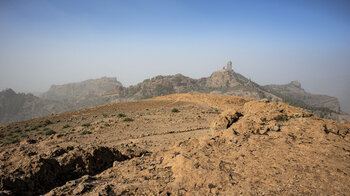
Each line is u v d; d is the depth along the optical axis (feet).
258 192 16.20
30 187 20.04
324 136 25.50
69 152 25.91
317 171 18.56
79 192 17.48
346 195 15.28
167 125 70.85
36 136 69.00
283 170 19.03
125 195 16.98
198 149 24.57
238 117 37.78
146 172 21.08
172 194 16.81
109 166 27.76
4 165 21.36
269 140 25.94
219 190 16.81
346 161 19.84
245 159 21.47
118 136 58.75
